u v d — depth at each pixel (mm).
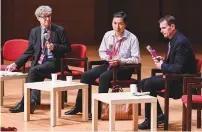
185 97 6402
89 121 7340
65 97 8555
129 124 7086
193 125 7121
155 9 21125
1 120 7309
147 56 15414
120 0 21125
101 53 7805
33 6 18500
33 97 7816
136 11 21281
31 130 6758
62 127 6953
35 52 8211
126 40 7656
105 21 20609
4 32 18359
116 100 6145
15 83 10516
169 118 7504
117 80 7480
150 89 6906
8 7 18344
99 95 6488
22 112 7848
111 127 6148
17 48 8992
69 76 7324
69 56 8406
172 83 6844
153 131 6395
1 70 8523
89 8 19250
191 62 6859
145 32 21344
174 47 6848
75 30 19156
